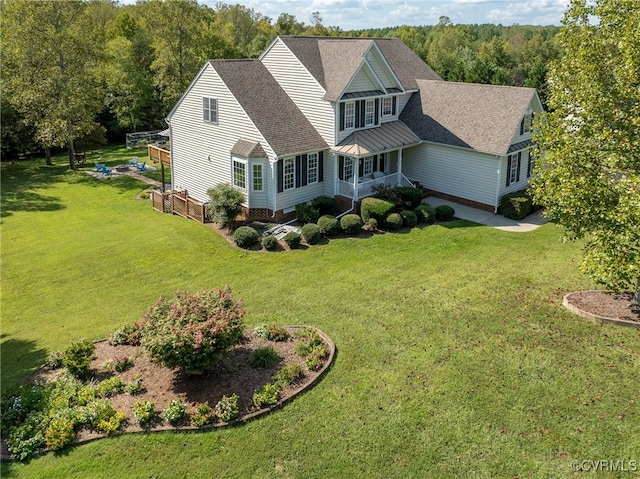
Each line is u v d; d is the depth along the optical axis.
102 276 21.50
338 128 27.22
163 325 12.85
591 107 14.62
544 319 16.12
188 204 28.41
